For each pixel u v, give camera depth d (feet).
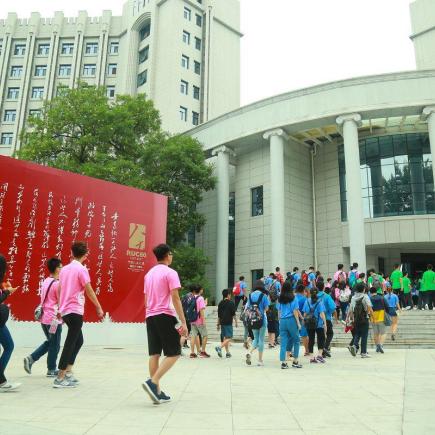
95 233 46.91
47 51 156.15
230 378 23.59
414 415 14.78
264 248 83.35
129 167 67.56
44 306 22.79
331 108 73.82
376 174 79.77
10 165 41.57
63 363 19.21
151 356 16.66
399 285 57.47
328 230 84.38
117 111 69.77
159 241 52.70
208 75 128.98
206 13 134.00
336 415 14.71
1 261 17.56
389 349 42.68
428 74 70.85
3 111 149.48
